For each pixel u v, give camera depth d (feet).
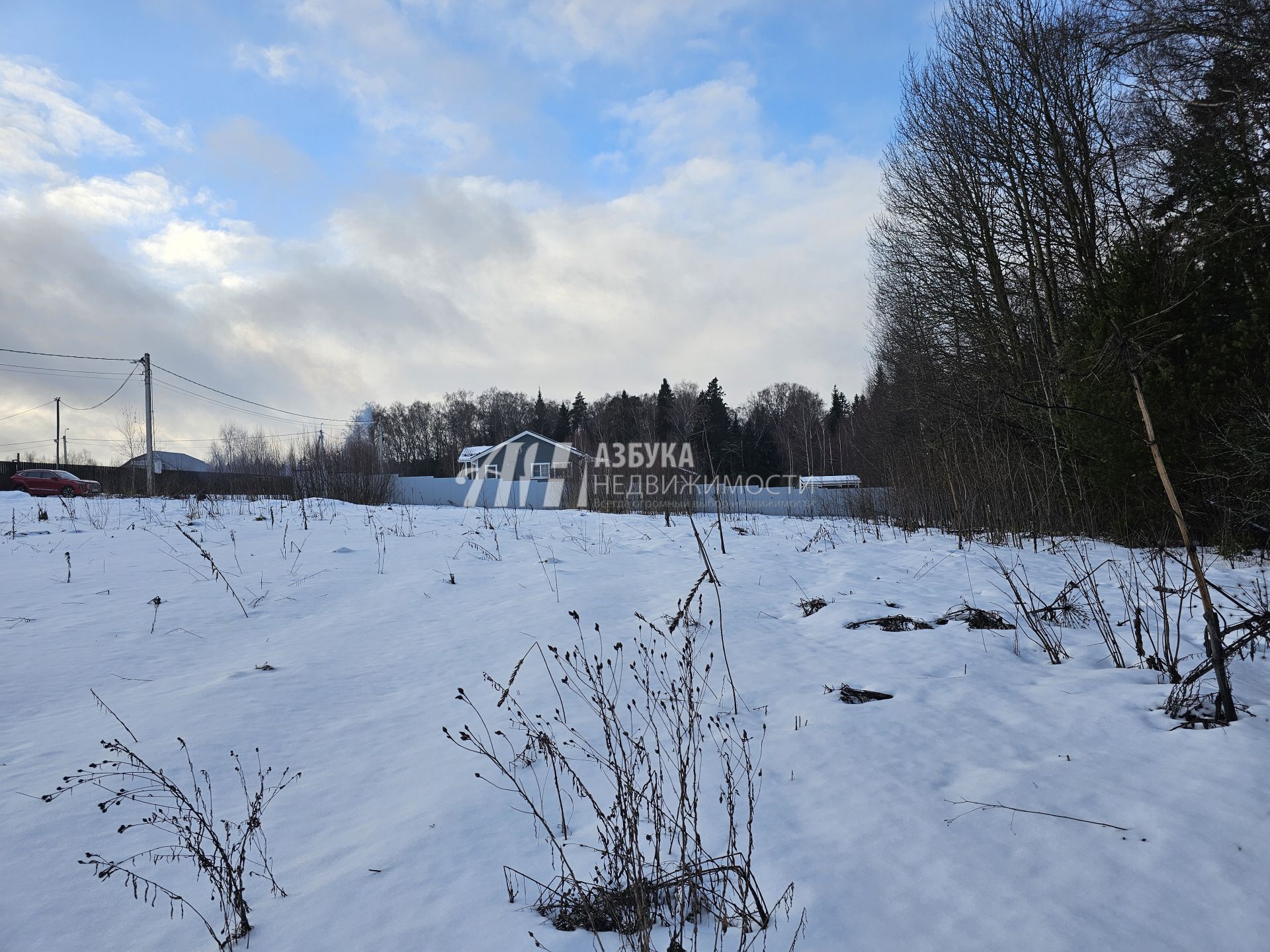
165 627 21.93
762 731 13.05
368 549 35.01
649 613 22.80
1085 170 46.80
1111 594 23.89
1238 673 14.89
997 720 12.94
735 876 8.27
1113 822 9.02
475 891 8.45
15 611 23.48
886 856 8.60
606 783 11.33
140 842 9.99
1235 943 6.77
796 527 50.67
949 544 37.88
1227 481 31.65
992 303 56.39
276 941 7.56
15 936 7.90
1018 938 7.00
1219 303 32.58
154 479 76.38
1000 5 50.88
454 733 13.66
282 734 13.83
